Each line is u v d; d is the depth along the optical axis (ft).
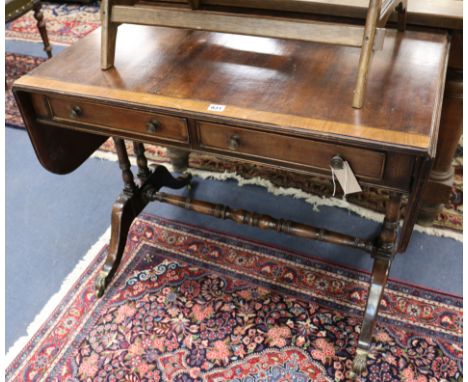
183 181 5.71
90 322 4.37
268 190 5.78
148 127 3.27
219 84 3.20
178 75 3.34
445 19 3.58
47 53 8.18
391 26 3.76
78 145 4.21
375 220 5.28
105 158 6.40
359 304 4.40
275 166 3.13
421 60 3.27
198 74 3.33
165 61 3.52
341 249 4.96
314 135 2.72
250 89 3.13
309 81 3.17
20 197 5.85
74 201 5.77
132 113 3.26
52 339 4.26
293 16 3.94
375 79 3.10
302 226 4.40
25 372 4.03
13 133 6.98
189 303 4.48
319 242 5.06
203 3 4.09
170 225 5.37
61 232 5.36
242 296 4.52
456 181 5.62
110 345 4.17
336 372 3.88
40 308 4.55
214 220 5.41
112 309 4.47
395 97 2.91
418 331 4.14
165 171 5.25
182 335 4.21
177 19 3.22
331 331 4.18
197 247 5.07
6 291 4.72
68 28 9.50
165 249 5.07
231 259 4.91
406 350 4.00
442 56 3.30
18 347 4.21
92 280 4.78
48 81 3.34
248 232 5.23
